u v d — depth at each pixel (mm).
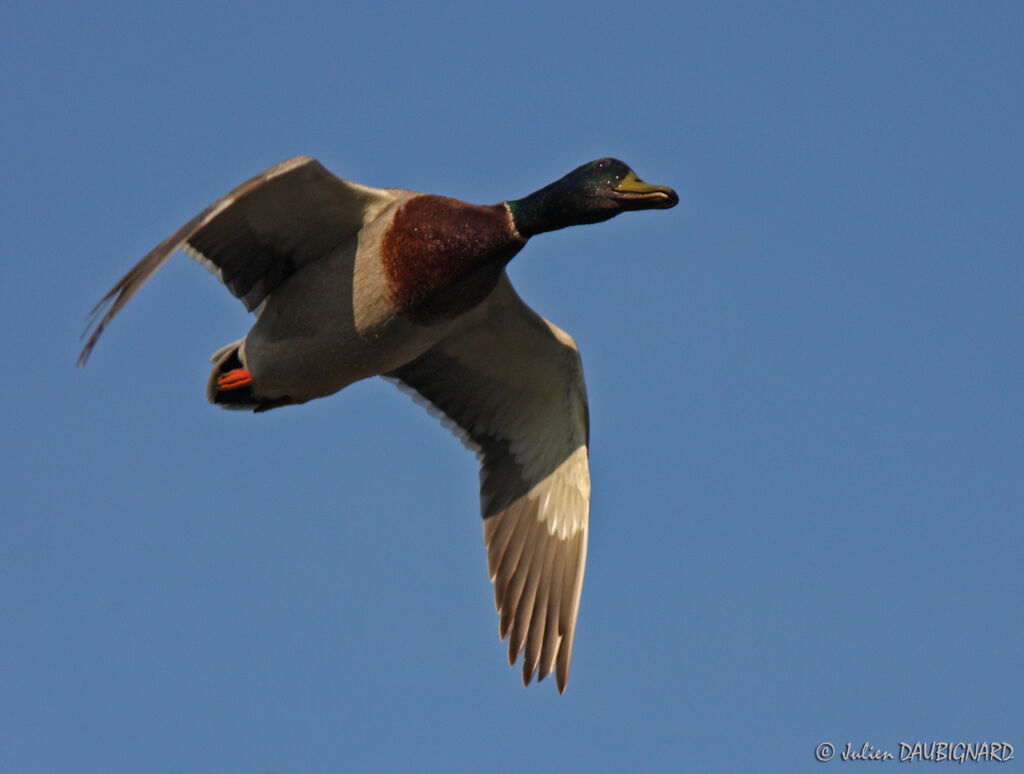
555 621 13938
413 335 12602
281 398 13117
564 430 14227
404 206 12281
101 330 10781
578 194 12508
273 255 12469
